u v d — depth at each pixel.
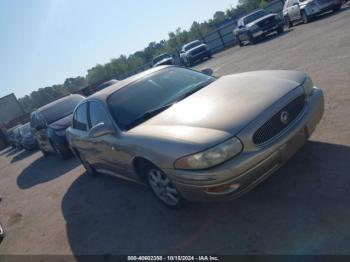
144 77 5.38
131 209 5.05
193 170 3.46
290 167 4.25
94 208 5.71
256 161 3.40
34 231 5.92
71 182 7.90
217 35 30.52
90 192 6.58
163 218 4.42
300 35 15.09
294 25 20.95
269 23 19.88
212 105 4.01
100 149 5.36
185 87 4.97
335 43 10.09
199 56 26.48
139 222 4.59
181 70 5.53
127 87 5.22
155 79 5.28
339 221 3.13
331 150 4.26
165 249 3.80
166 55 34.94
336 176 3.74
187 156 3.46
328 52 9.33
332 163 3.99
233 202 4.07
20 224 6.59
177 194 4.10
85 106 5.84
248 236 3.44
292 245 3.08
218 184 3.36
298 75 4.27
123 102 4.96
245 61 14.73
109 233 4.66
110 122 4.82
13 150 24.03
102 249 4.35
